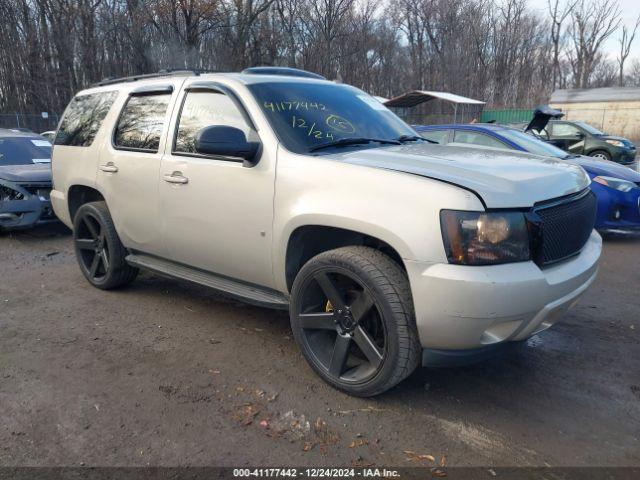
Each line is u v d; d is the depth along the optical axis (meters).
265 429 2.91
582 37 54.31
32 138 9.04
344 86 4.51
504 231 2.75
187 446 2.77
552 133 16.22
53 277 5.68
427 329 2.79
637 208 7.09
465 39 44.91
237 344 3.96
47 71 29.34
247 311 4.64
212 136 3.29
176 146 4.05
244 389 3.32
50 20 29.09
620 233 7.90
